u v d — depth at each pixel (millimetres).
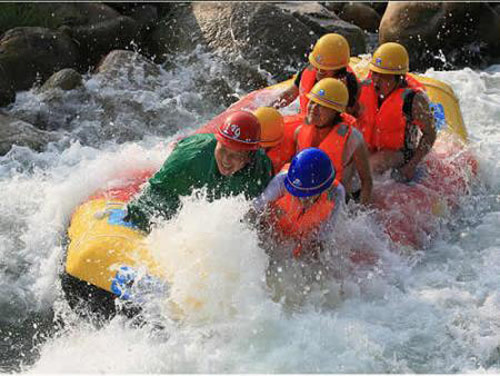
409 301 5117
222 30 9281
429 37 10023
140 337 4727
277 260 5117
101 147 7746
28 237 5789
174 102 8539
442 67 10305
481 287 5305
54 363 4617
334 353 4586
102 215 5418
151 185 5094
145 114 8250
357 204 5727
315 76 5910
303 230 5016
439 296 5176
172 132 8203
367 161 5477
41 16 9188
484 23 10203
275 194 4809
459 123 7297
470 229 6203
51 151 7418
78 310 4996
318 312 4926
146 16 9883
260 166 4852
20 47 8508
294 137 5668
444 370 4523
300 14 9812
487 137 7590
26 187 6402
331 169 4734
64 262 5258
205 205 4895
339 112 5250
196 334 4668
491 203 6590
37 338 4953
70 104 8195
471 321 4922
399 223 5867
